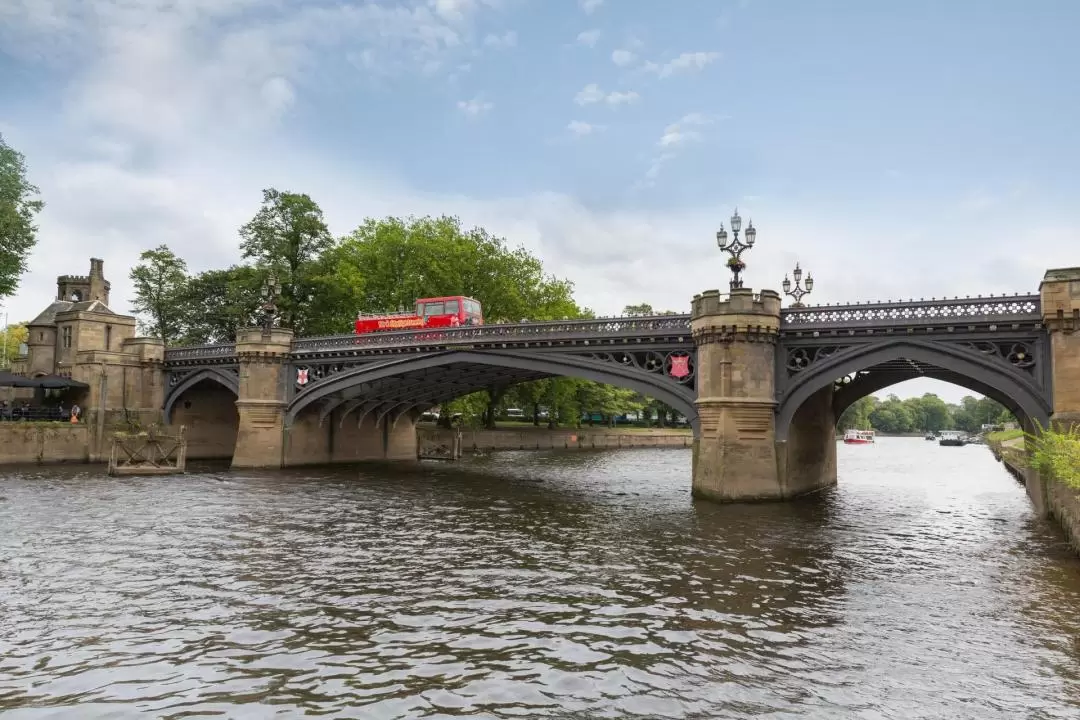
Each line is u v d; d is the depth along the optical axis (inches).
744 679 439.2
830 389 1614.2
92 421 1977.1
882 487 1581.0
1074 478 759.7
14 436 1830.7
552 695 415.5
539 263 2615.7
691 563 753.0
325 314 2384.4
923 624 546.6
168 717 384.2
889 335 1117.1
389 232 2445.9
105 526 963.3
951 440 4377.5
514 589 647.1
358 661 468.8
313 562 757.3
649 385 1320.1
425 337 1600.6
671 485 1599.4
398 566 739.4
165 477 1617.9
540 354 1433.3
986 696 412.5
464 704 402.6
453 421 2864.2
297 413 1871.3
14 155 1872.5
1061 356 954.7
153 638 512.4
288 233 2378.2
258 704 401.4
